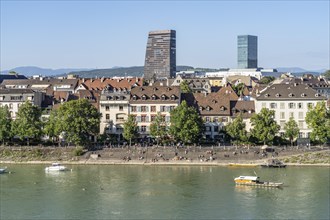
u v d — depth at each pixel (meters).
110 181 194.12
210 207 157.88
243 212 152.62
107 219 147.88
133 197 170.25
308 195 169.88
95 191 178.88
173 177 199.38
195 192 175.50
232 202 163.00
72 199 169.00
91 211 155.75
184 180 193.75
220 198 167.88
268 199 166.00
